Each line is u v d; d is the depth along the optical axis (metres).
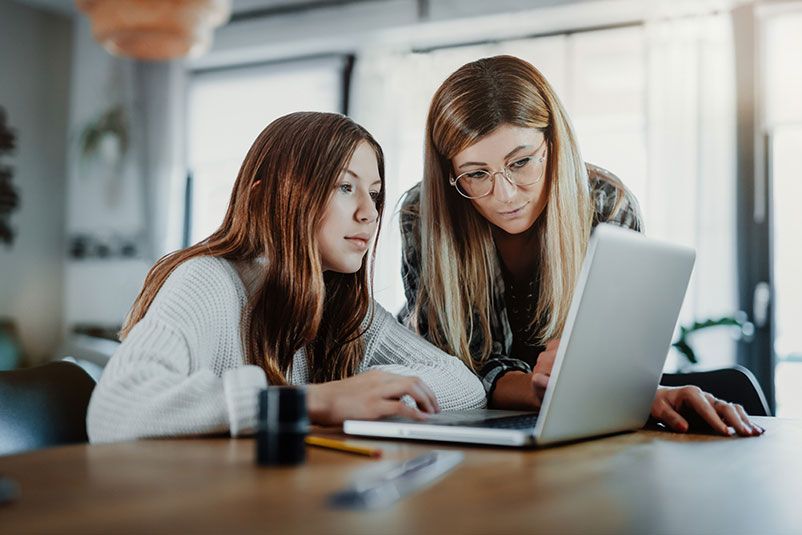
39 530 0.47
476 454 0.83
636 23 3.79
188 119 4.73
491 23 4.00
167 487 0.61
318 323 1.25
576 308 0.83
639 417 1.09
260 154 1.27
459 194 1.67
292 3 4.39
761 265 3.50
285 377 1.24
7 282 4.80
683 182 3.61
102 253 4.91
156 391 0.92
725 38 3.60
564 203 1.62
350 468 0.71
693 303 3.54
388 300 3.78
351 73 4.35
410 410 1.00
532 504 0.59
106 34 2.80
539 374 1.11
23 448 1.14
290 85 4.49
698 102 3.61
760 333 3.48
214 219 4.61
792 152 3.52
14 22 4.88
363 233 1.30
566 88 3.89
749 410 1.53
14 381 1.18
